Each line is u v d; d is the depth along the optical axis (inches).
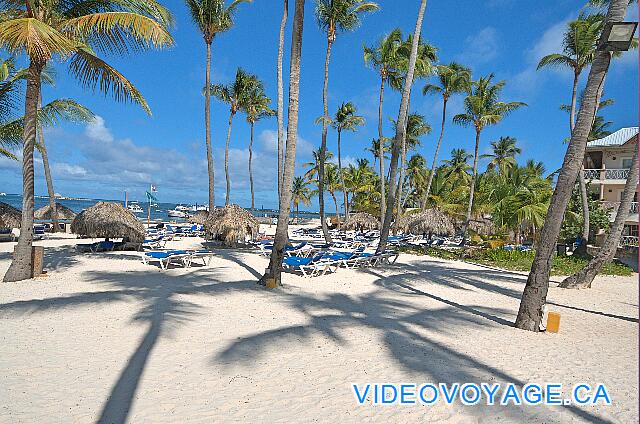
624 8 279.9
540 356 221.5
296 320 279.9
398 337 246.4
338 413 151.3
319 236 1082.7
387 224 627.2
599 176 1083.9
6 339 221.0
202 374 184.4
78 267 480.1
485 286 454.0
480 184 1408.7
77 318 264.2
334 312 306.3
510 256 724.0
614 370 202.8
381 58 786.2
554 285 487.8
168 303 310.3
